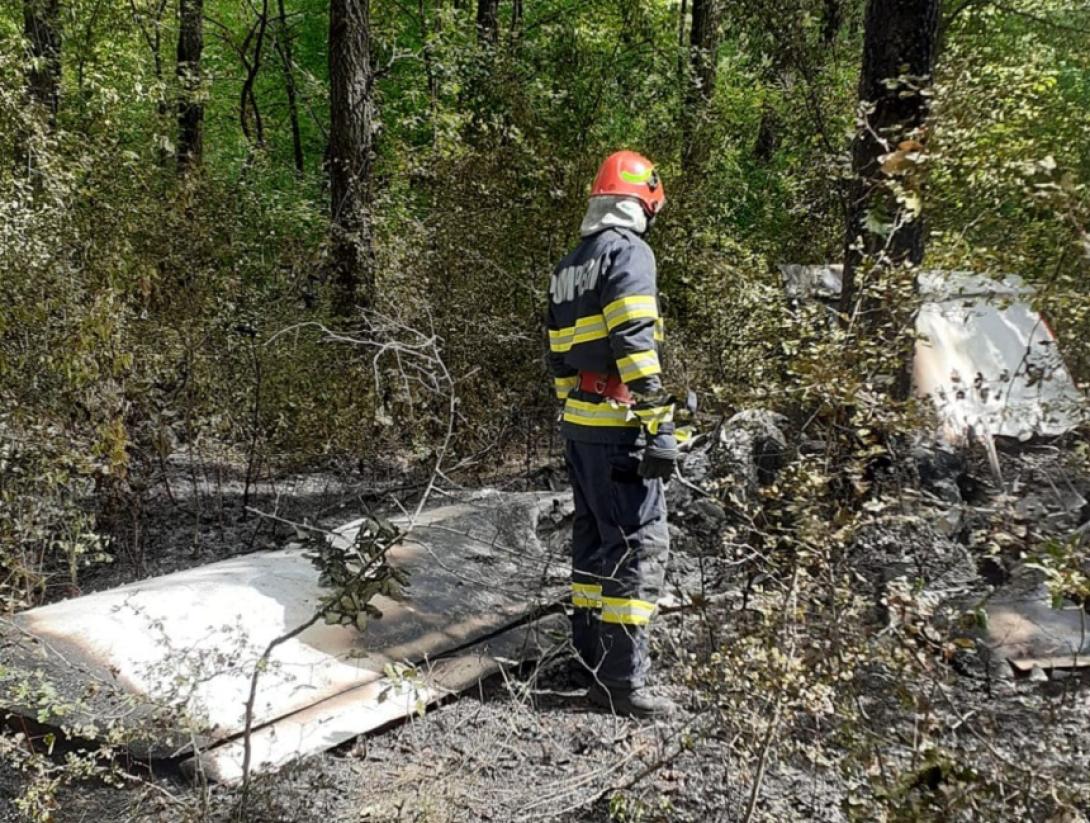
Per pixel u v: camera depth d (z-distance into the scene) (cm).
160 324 507
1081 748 277
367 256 630
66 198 479
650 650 350
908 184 269
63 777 277
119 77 1006
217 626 322
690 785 283
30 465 400
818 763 263
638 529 333
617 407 320
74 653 301
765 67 884
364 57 757
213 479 600
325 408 555
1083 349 292
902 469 339
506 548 438
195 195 556
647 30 1212
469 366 576
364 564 323
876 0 447
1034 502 330
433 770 295
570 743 314
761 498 294
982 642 333
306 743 295
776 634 249
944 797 212
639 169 340
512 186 656
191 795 268
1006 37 737
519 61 868
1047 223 276
